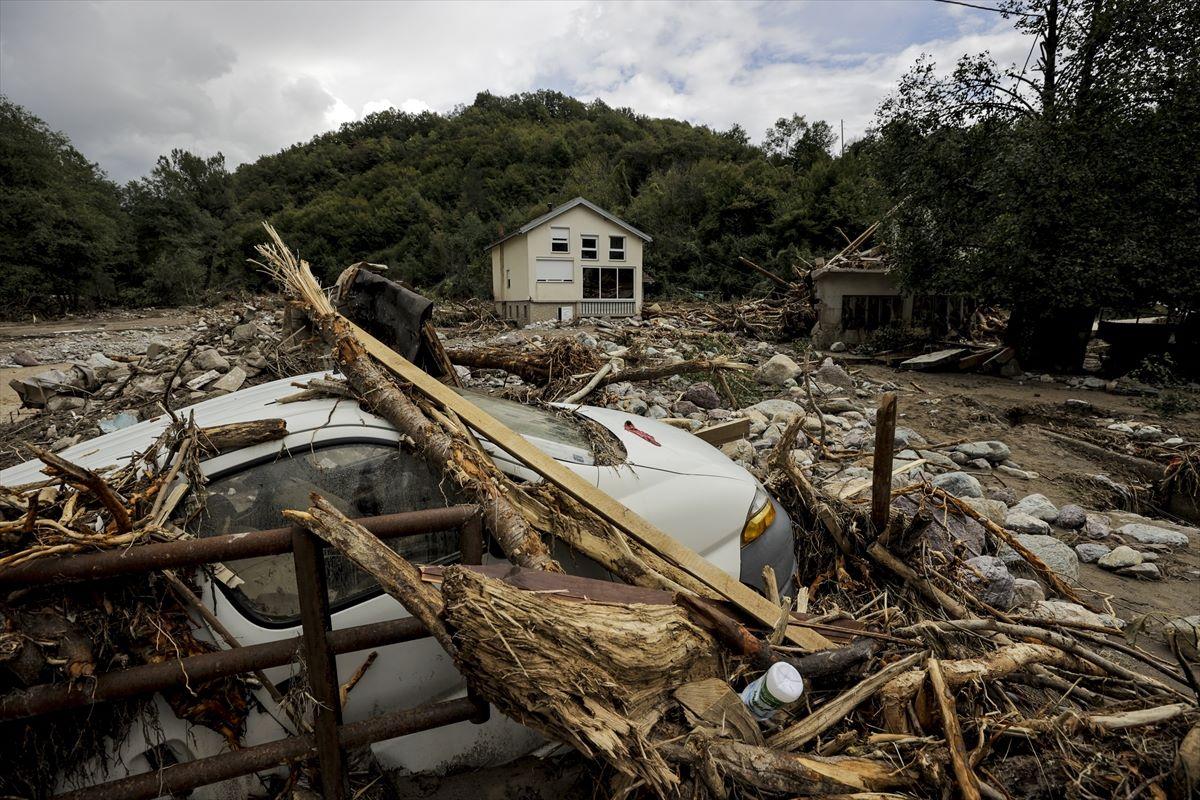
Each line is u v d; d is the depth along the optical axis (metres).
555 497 2.78
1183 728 2.32
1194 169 12.27
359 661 2.30
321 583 1.94
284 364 7.16
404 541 2.53
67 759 1.89
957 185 15.20
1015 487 7.01
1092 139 12.96
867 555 3.81
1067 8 13.75
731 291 39.72
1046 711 2.62
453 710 2.12
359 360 2.90
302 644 1.95
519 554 2.41
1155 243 12.67
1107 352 16.59
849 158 42.53
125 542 1.85
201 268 65.25
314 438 2.48
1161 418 10.41
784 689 2.10
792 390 11.03
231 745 2.07
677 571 2.80
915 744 2.22
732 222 43.56
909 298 19.39
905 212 16.17
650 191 52.31
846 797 1.99
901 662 2.51
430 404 3.02
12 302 44.44
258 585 2.24
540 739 2.53
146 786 1.79
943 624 2.95
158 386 8.16
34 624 1.73
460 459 2.55
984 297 15.22
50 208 46.44
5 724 1.83
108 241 50.44
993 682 2.59
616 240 30.33
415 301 3.77
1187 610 4.36
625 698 2.03
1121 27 12.88
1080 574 4.94
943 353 15.90
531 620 1.92
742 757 2.03
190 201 76.31
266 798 2.15
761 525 3.27
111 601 1.88
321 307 3.30
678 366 8.20
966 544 4.29
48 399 8.44
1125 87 12.62
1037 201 13.20
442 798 2.29
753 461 6.07
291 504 2.36
